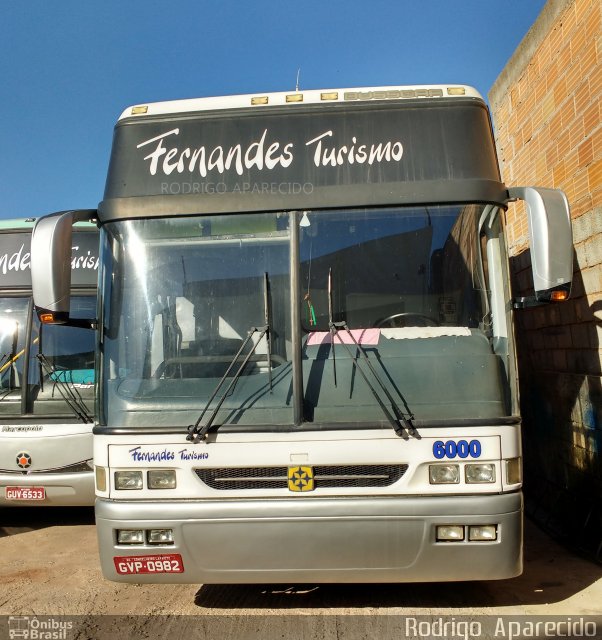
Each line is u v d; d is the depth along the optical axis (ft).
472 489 13.23
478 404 13.56
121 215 14.88
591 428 19.66
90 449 21.93
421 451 13.23
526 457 26.18
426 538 13.15
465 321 14.28
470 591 16.07
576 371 20.94
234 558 13.37
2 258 23.73
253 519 13.29
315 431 13.34
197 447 13.50
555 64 22.86
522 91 26.58
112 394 14.23
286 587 16.56
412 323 14.25
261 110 15.40
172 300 14.58
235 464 13.38
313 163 14.94
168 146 15.31
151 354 14.38
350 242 14.52
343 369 13.75
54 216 14.43
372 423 13.32
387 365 13.78
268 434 13.38
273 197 14.65
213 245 14.70
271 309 14.26
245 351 14.16
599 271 18.98
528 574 17.19
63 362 22.68
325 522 13.20
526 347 26.20
